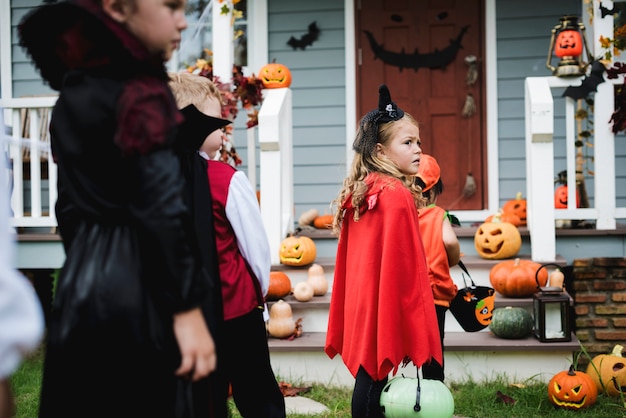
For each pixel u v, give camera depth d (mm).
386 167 3021
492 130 6863
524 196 6855
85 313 1504
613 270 4770
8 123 5617
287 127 5441
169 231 1429
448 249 3422
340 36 7035
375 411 2842
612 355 4152
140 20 1544
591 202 6660
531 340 4309
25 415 3787
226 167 2588
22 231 6109
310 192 7109
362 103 7078
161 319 1511
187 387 1564
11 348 1070
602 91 4973
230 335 2504
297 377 4387
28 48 1662
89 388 1509
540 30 6809
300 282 4840
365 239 2953
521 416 3670
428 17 6984
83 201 1555
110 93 1500
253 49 7145
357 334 2898
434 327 2820
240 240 2529
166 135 1474
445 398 2787
